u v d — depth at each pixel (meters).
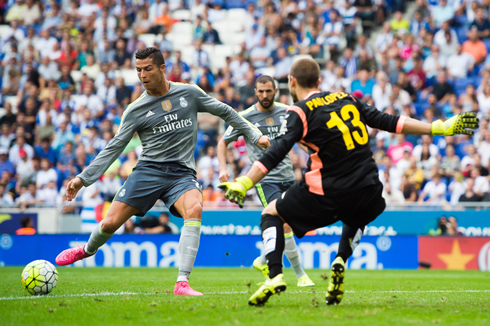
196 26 32.38
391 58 28.20
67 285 10.77
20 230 21.02
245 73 30.00
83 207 21.03
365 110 6.52
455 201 22.12
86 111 28.02
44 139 27.30
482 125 24.47
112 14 32.88
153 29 33.38
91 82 29.27
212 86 29.83
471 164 22.75
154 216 20.70
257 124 11.09
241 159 24.45
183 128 8.57
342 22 30.88
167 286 10.53
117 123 28.09
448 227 19.42
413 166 22.89
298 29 31.17
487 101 26.00
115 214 8.45
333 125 6.16
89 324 5.41
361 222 6.40
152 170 8.54
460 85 27.92
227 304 6.68
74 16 33.59
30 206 22.64
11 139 27.77
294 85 6.72
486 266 19.11
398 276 14.99
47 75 30.88
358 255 19.78
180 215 8.72
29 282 8.46
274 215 6.50
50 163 26.80
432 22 29.62
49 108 28.77
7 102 28.75
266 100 10.88
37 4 34.12
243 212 20.22
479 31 29.23
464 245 19.27
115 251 20.45
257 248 20.03
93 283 11.44
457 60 28.19
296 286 10.56
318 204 6.18
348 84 27.83
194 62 30.88
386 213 19.77
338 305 6.62
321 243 19.62
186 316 5.76
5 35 32.53
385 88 26.69
